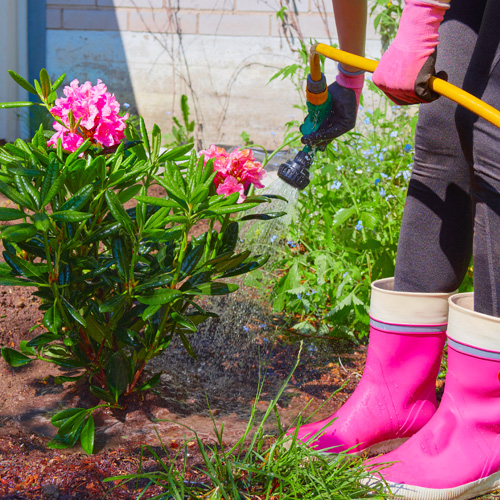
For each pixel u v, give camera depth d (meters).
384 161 3.21
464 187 1.56
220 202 1.48
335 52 1.44
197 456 1.58
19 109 4.93
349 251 2.64
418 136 1.57
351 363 2.22
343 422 1.62
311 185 2.90
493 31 1.35
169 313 1.68
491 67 1.36
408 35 1.26
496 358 1.42
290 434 1.65
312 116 1.78
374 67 1.36
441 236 1.58
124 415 1.73
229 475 1.38
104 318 1.74
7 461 1.50
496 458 1.48
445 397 1.54
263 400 1.92
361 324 2.40
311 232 2.83
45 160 1.52
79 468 1.50
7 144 1.51
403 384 1.63
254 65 4.95
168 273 1.59
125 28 4.97
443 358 2.18
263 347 2.28
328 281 2.64
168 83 5.03
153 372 1.99
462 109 1.41
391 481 1.47
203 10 4.91
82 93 1.61
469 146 1.41
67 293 1.58
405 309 1.58
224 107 5.04
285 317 2.53
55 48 5.00
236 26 4.91
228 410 1.85
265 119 5.03
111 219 1.69
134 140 1.79
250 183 1.68
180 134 4.91
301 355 2.25
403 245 1.63
